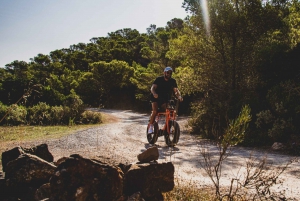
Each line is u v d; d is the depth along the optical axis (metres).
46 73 100.56
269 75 12.68
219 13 16.45
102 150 7.74
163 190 3.41
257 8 15.80
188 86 18.00
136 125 17.41
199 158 6.53
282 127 9.09
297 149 7.79
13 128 18.11
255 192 3.83
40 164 3.21
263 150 8.34
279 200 3.53
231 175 4.91
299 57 11.88
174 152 7.30
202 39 17.55
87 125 21.45
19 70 104.75
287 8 16.41
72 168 2.53
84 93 67.06
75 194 2.45
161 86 8.39
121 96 57.78
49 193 2.72
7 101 29.97
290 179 4.61
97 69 65.12
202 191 3.89
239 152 7.76
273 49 12.59
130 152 7.35
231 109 12.31
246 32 16.14
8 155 3.80
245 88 15.51
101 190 2.56
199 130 13.50
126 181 3.17
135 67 79.62
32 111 24.33
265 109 11.14
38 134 13.34
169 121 8.30
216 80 17.25
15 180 3.13
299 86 10.63
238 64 16.33
